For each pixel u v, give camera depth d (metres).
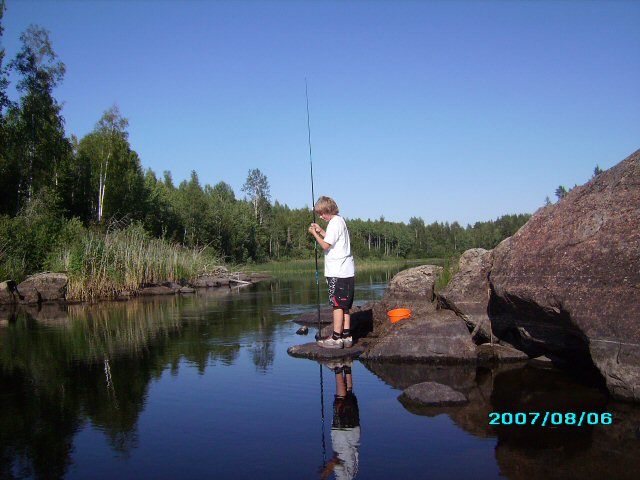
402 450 3.11
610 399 4.05
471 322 6.22
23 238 17.56
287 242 65.38
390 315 7.00
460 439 3.28
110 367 5.46
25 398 4.34
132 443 3.31
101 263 15.05
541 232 5.18
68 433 3.51
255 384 4.72
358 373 5.11
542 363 5.45
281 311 10.52
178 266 20.36
